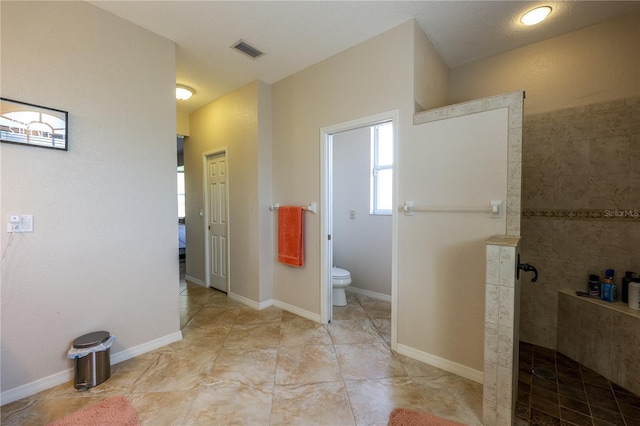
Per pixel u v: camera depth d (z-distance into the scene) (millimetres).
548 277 2414
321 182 2840
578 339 2189
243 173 3430
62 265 1912
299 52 2656
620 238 2117
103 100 2086
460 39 2438
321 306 2881
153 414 1614
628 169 2088
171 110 2484
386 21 2197
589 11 2061
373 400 1741
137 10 2082
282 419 1584
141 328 2305
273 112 3322
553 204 2385
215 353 2299
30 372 1788
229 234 3664
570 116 2307
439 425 1364
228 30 2320
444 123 2033
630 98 2078
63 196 1912
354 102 2539
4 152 1692
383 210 3613
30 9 1771
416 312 2211
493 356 1512
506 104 1799
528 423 1576
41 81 1813
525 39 2428
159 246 2420
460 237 1994
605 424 1565
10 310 1721
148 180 2346
